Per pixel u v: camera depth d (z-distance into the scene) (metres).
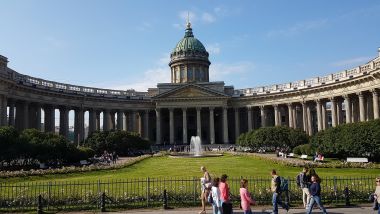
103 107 113.44
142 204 26.81
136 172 46.69
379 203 21.02
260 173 43.03
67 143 57.84
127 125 127.00
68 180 38.50
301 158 64.50
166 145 118.75
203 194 24.08
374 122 51.47
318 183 22.38
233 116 134.25
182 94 122.31
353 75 84.69
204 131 136.62
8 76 76.12
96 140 85.62
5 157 49.72
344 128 55.50
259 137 84.81
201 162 60.50
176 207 26.52
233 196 27.64
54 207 26.19
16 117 88.00
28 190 29.11
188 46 145.62
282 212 24.59
